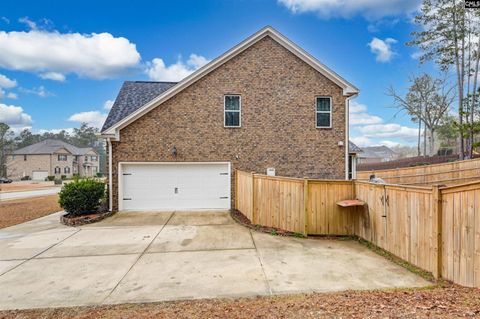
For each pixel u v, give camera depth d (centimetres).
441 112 2708
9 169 5634
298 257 597
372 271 515
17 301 420
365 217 709
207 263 566
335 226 762
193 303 401
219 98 1138
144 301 412
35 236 786
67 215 1003
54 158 5659
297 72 1161
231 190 1138
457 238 431
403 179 1584
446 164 1422
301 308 363
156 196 1124
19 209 1305
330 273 508
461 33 1892
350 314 332
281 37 1145
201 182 1140
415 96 2800
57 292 447
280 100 1155
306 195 758
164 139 1119
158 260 587
